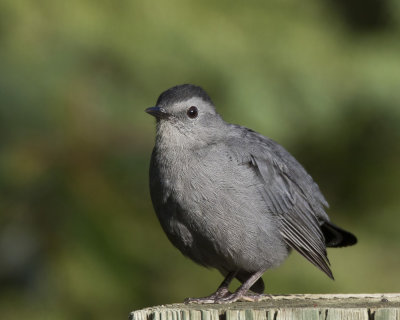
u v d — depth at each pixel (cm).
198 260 952
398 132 1392
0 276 1208
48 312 1199
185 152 922
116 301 1204
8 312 1205
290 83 1292
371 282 1323
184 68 1265
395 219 1412
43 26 1260
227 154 927
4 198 1209
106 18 1271
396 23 1395
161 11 1284
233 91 1265
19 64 1223
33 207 1205
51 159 1230
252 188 920
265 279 1271
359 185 1457
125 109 1274
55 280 1195
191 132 931
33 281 1202
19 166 1216
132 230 1250
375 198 1445
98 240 1195
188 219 910
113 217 1219
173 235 934
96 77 1276
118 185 1255
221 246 912
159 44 1262
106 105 1266
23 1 1255
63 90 1246
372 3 1430
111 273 1193
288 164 984
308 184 1005
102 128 1270
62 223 1197
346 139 1430
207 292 1280
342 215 1443
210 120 945
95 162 1246
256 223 916
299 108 1297
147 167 1271
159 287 1248
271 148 976
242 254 919
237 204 907
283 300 811
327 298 833
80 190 1223
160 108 934
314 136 1373
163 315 728
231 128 977
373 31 1411
